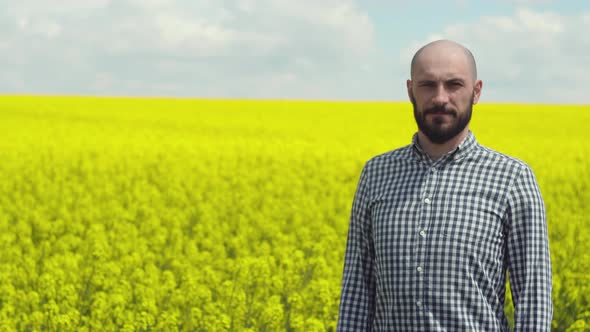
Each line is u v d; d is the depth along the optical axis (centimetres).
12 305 718
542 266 308
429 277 310
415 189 320
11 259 913
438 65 308
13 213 1257
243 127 3092
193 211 1252
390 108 4297
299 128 3069
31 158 1861
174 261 857
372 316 339
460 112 310
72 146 2206
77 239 1016
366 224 336
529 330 304
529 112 4003
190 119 3444
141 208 1260
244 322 659
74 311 658
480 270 306
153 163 1859
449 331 306
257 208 1373
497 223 310
